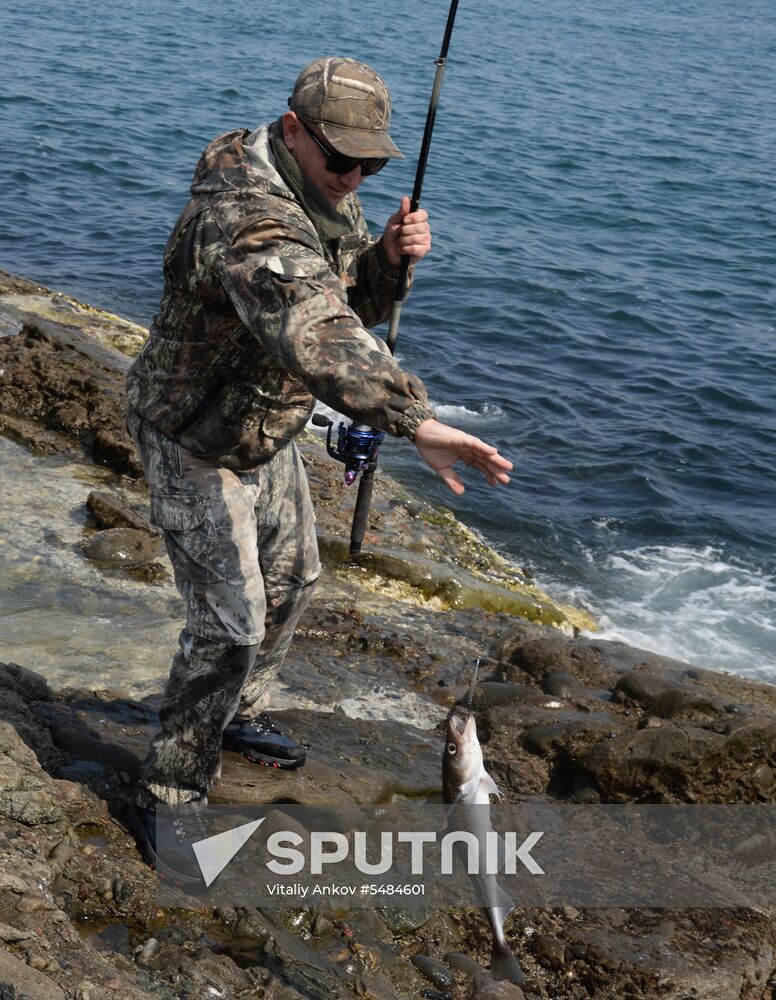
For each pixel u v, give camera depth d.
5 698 4.52
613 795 4.90
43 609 5.86
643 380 13.88
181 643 3.74
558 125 32.47
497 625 6.94
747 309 17.53
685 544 9.73
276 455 3.75
